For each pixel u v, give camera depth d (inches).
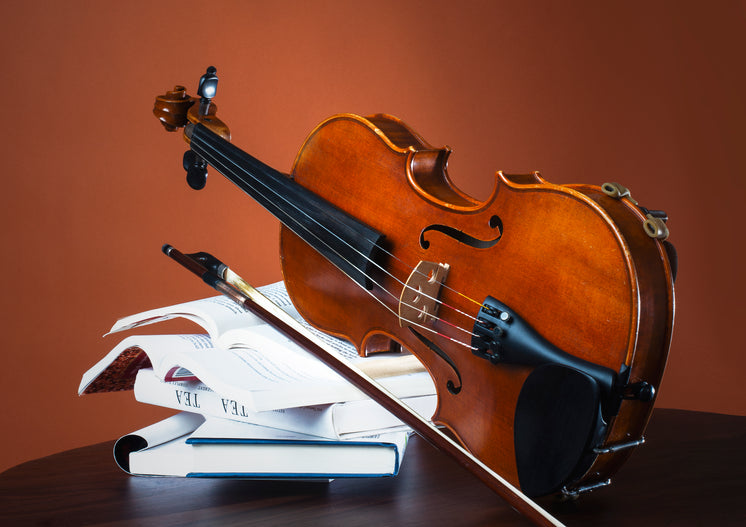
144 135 100.3
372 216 42.5
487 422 34.1
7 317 95.2
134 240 101.1
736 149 116.3
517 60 116.8
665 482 35.0
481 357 33.8
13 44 93.6
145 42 98.9
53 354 97.6
